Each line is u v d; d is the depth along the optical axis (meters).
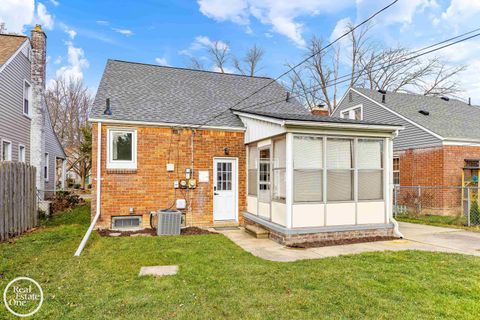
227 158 9.77
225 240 7.32
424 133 12.86
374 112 15.98
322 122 7.07
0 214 6.75
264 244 7.08
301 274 4.71
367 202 7.75
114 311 3.44
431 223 10.33
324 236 7.26
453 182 12.16
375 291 4.05
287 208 7.05
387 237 7.72
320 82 27.47
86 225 9.03
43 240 6.87
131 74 11.48
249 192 9.63
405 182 13.70
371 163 7.84
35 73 13.22
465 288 4.12
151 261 5.39
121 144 8.75
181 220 8.77
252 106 11.48
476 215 10.14
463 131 13.02
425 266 5.13
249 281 4.41
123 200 8.65
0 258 5.36
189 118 9.59
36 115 13.16
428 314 3.41
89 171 28.34
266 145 8.41
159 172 8.98
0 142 10.17
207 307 3.57
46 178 16.48
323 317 3.35
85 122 32.84
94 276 4.56
